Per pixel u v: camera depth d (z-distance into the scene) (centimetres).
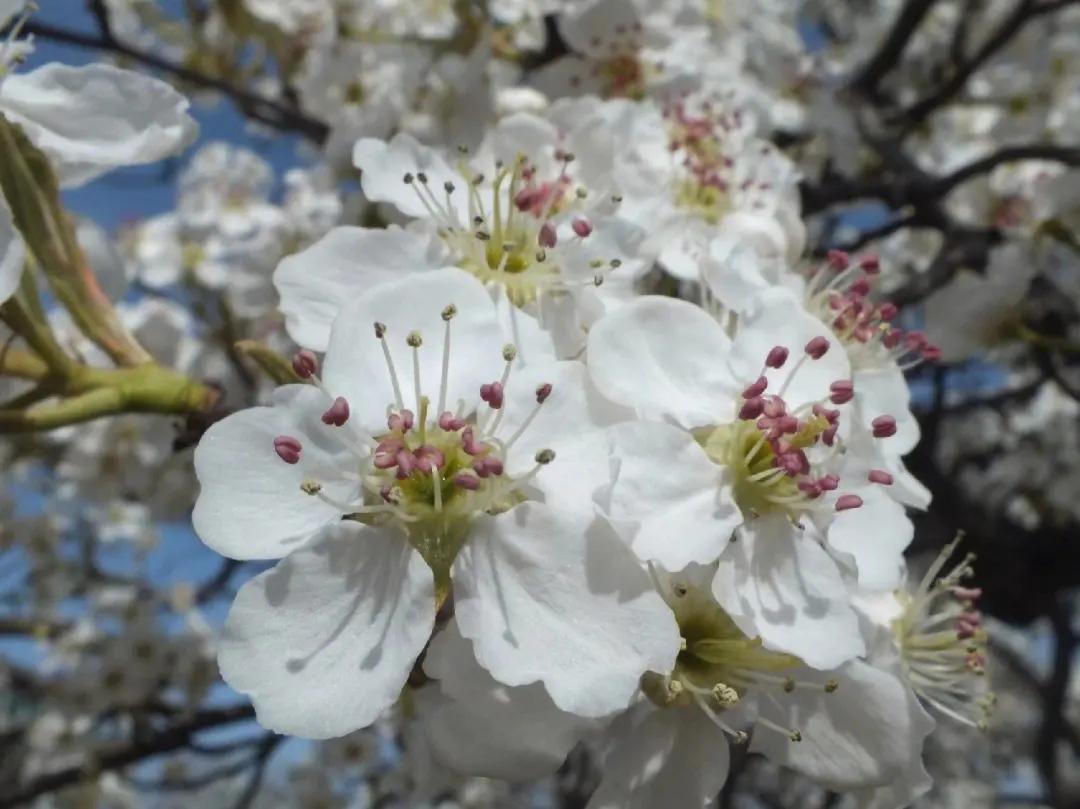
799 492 5
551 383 5
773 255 7
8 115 5
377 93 9
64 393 5
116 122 5
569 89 9
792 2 14
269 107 12
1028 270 9
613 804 5
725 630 5
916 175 11
